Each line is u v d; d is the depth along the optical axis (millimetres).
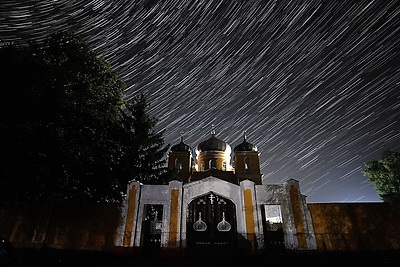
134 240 15781
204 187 17500
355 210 16250
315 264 13586
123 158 23766
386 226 15656
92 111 21672
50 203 17312
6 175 17547
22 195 18812
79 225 16531
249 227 16078
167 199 17062
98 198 22500
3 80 17922
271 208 22172
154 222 20016
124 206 16766
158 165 25922
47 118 19375
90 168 21578
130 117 26219
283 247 15750
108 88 24062
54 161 19359
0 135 17125
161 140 26516
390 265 13070
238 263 13641
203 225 16797
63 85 20297
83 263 13219
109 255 14906
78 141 20531
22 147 17922
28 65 18797
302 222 15828
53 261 13148
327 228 15844
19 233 16312
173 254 15266
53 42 22469
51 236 16219
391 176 33406
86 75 22281
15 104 17906
